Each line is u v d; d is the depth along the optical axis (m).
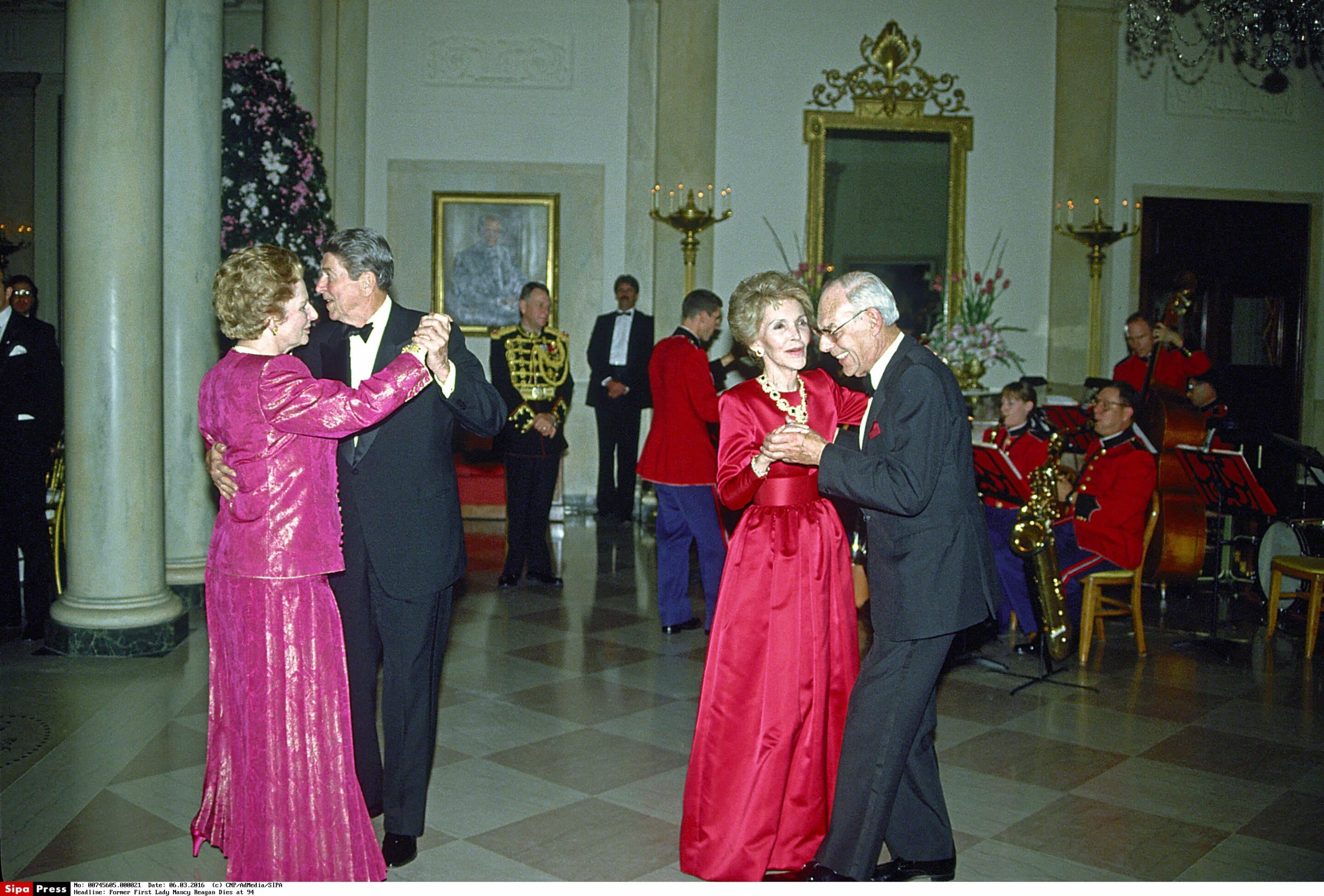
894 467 2.74
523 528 6.86
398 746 3.08
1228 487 5.66
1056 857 3.23
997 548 5.55
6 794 3.58
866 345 2.89
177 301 5.81
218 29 5.76
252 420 2.61
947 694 4.87
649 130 10.14
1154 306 10.80
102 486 5.09
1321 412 10.99
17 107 10.23
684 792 3.56
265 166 5.80
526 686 4.85
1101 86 10.44
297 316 2.72
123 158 4.95
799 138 10.25
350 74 9.77
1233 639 5.90
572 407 10.27
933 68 10.38
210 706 2.89
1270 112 10.84
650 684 4.91
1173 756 4.12
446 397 3.02
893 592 2.82
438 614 3.14
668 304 9.82
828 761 3.04
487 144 10.07
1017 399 6.07
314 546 2.68
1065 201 10.50
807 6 10.19
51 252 10.34
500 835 3.32
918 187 10.40
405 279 10.06
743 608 3.00
